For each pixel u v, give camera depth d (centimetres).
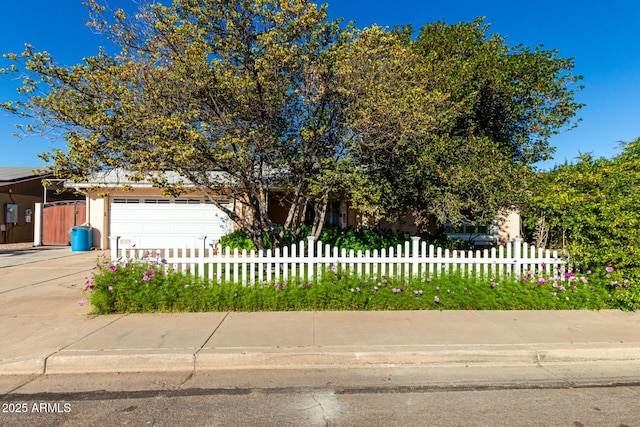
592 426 314
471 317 573
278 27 651
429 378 405
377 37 693
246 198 894
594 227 626
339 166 696
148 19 638
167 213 1427
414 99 709
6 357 426
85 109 602
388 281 648
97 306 584
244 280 646
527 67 977
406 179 848
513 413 334
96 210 1436
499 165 875
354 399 359
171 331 504
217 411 336
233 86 630
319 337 484
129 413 332
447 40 1028
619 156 799
